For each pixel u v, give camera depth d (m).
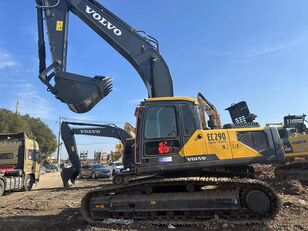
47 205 13.52
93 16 11.58
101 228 8.23
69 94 10.84
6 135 22.64
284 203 10.41
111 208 8.77
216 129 8.83
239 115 12.37
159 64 11.06
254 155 8.52
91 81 10.92
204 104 11.49
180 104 8.79
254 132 8.74
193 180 8.27
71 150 22.05
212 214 8.35
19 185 21.33
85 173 35.59
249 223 8.05
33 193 19.81
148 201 8.59
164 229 8.09
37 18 11.73
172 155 8.49
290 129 18.59
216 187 8.55
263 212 8.04
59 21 11.62
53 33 11.54
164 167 8.42
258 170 19.45
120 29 11.39
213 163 8.45
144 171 8.45
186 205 8.38
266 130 8.73
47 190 21.36
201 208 8.32
